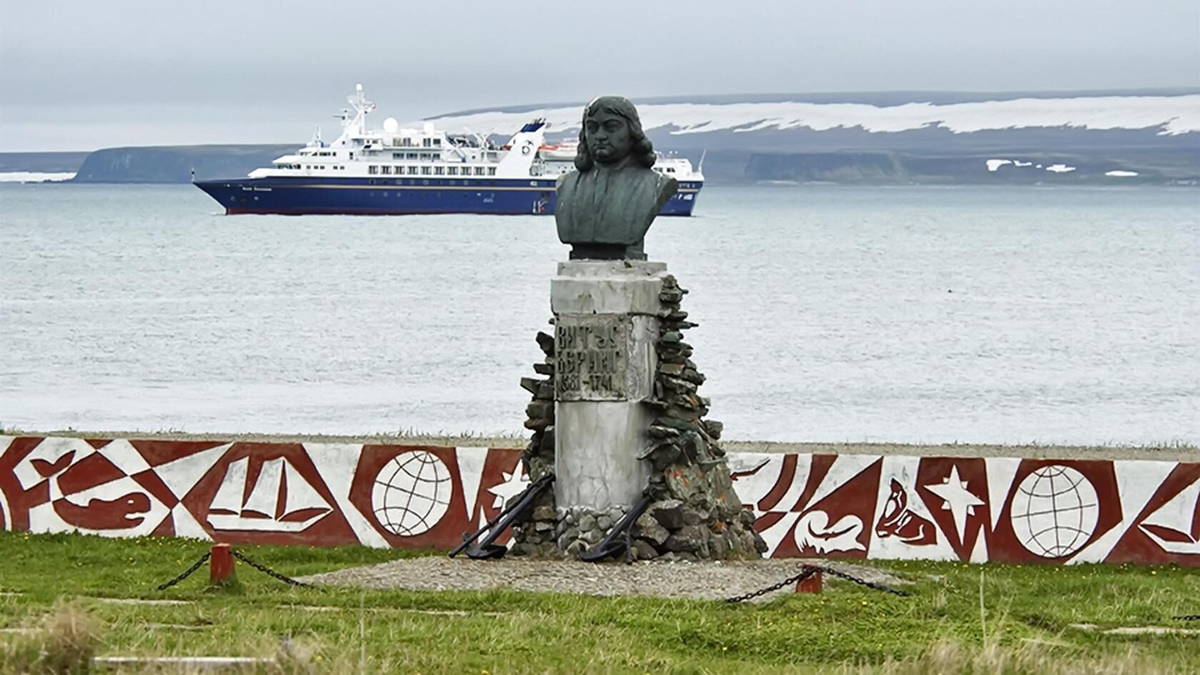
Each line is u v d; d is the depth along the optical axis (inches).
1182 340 3614.7
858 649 901.8
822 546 1364.4
